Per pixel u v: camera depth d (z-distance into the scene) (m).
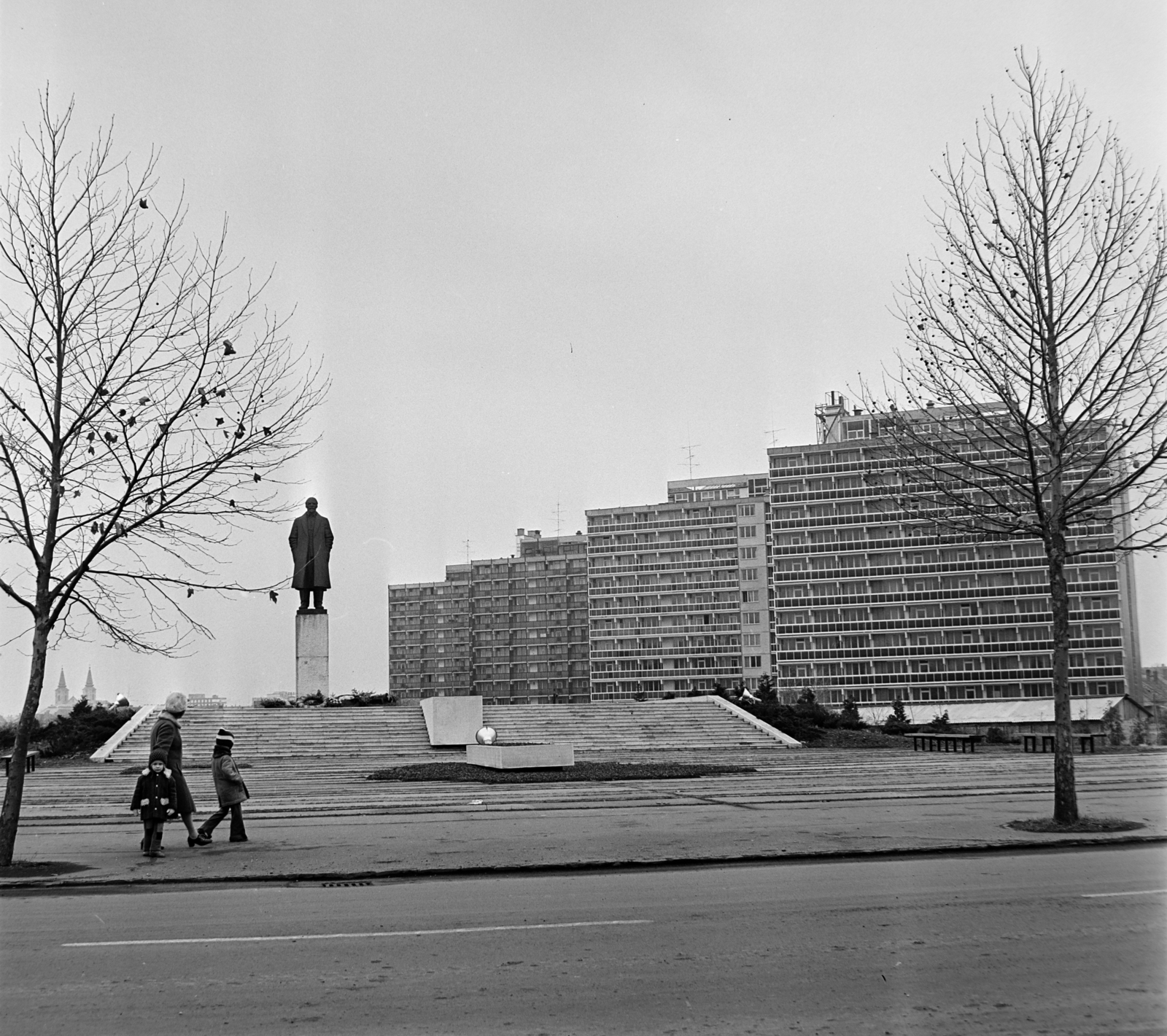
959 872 13.41
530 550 162.88
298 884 13.41
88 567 15.73
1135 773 31.50
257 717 49.97
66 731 48.44
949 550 99.12
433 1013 7.68
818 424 110.75
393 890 12.79
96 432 15.97
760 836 16.72
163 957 9.41
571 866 14.18
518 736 49.50
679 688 125.94
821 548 102.69
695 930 10.13
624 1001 7.88
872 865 14.15
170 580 16.52
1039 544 96.00
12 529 15.91
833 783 28.30
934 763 37.28
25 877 13.82
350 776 34.00
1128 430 18.31
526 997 8.00
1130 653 91.06
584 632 156.38
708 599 126.44
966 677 97.12
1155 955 9.04
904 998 7.88
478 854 15.25
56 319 15.88
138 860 15.29
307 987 8.38
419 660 166.25
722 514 127.12
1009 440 19.89
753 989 8.13
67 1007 7.95
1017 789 25.48
